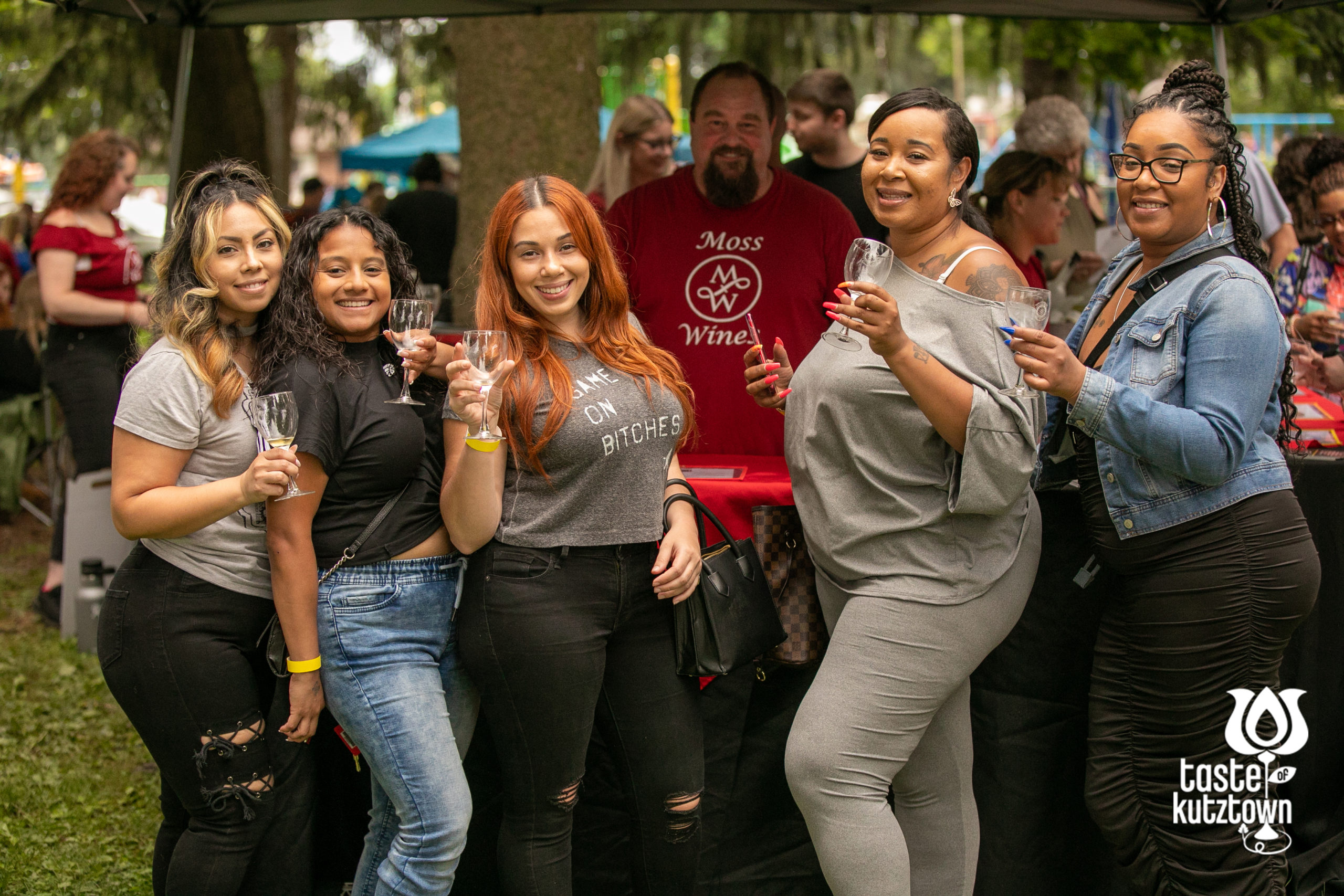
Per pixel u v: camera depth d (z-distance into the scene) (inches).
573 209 89.1
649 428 89.4
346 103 434.3
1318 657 111.2
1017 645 103.4
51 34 311.6
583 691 87.7
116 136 199.0
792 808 106.9
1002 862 105.3
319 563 88.7
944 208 87.8
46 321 235.5
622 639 91.6
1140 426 81.1
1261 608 85.7
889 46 377.1
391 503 88.9
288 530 85.5
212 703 87.3
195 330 86.0
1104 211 224.4
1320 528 110.2
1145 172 85.9
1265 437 88.1
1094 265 181.8
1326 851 108.7
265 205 88.0
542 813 90.4
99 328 198.1
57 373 197.6
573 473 87.2
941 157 85.9
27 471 285.9
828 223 135.4
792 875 107.6
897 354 81.4
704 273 135.7
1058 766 104.1
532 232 88.0
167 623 86.7
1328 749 112.0
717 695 104.4
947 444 88.8
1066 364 81.4
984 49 489.4
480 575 88.4
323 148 575.5
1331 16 237.0
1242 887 89.2
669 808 92.3
